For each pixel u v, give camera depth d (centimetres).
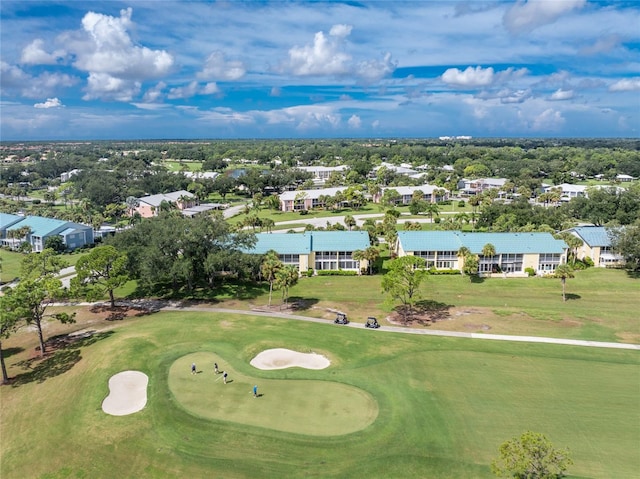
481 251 9400
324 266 9831
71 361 5862
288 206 17775
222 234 8712
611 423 4409
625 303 7819
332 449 4112
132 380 5388
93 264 7444
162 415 4650
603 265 9962
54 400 4991
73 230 12669
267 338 6462
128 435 4366
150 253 7900
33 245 12488
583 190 19125
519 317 7238
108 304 8081
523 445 3048
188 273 8188
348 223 13138
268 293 8531
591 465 3822
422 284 8919
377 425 4434
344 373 5469
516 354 5928
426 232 10112
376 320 7031
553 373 5416
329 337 6506
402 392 5025
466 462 3903
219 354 5991
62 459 4081
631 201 13325
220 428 4425
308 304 7956
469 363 5681
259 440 4244
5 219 13600
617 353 5953
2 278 9881
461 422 4459
